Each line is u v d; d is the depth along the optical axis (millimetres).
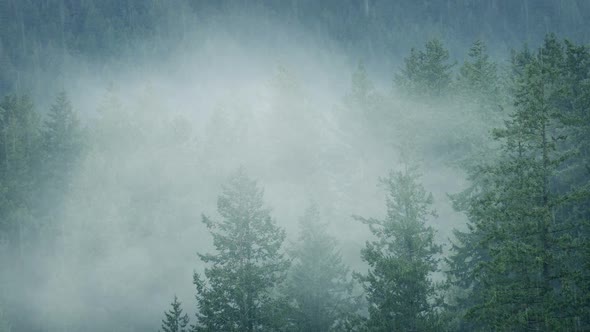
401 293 20969
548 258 16281
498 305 17125
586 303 15820
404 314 20766
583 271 16734
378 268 21750
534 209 16641
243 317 22969
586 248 16156
